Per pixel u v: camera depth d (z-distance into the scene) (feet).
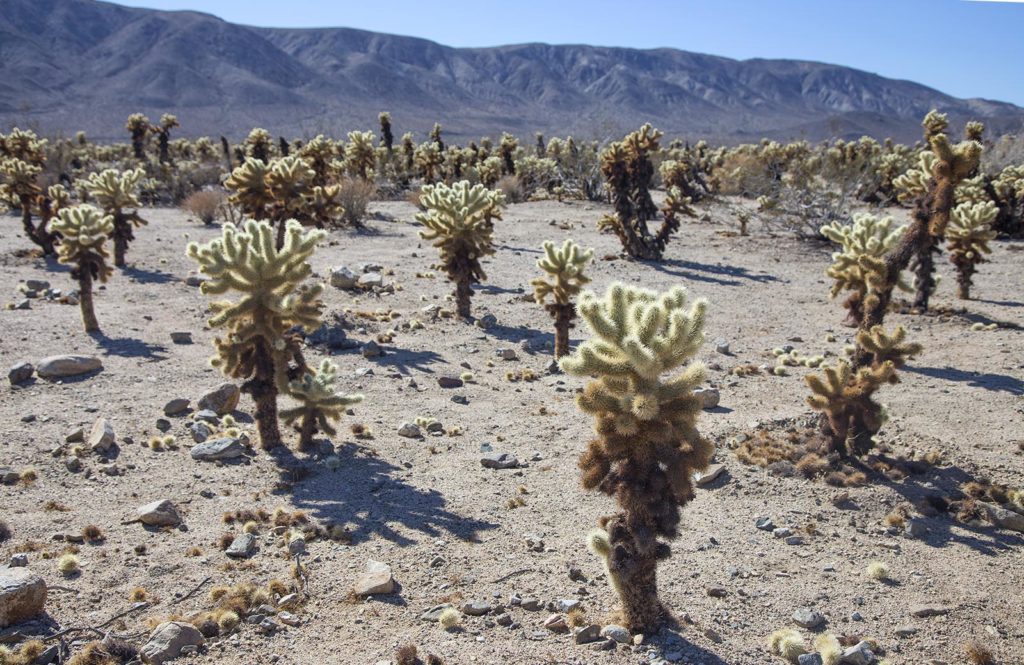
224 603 20.86
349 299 57.62
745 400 39.47
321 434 33.83
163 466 29.84
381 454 32.22
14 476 27.66
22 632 19.26
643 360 18.53
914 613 21.94
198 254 30.12
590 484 20.26
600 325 19.29
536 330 53.11
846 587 23.30
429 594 22.11
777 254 82.64
